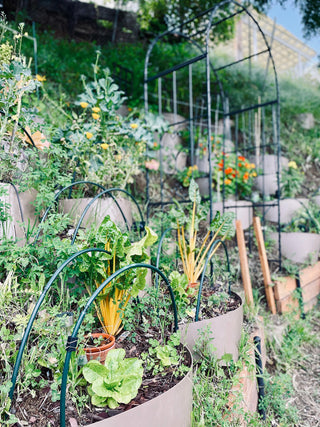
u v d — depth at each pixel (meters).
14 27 4.67
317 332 3.27
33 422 1.07
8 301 1.33
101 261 1.47
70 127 2.42
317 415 2.24
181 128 5.12
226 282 2.48
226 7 6.19
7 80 1.81
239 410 1.56
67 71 5.11
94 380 1.14
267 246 3.88
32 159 1.97
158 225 2.57
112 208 2.11
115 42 6.95
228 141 5.33
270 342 2.78
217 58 6.83
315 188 5.16
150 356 1.44
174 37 7.40
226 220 2.23
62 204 2.11
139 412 1.04
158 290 1.83
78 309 1.45
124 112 4.77
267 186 4.77
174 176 4.55
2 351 1.20
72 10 6.54
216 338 1.78
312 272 3.74
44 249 1.48
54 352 1.20
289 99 6.66
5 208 1.59
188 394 1.28
